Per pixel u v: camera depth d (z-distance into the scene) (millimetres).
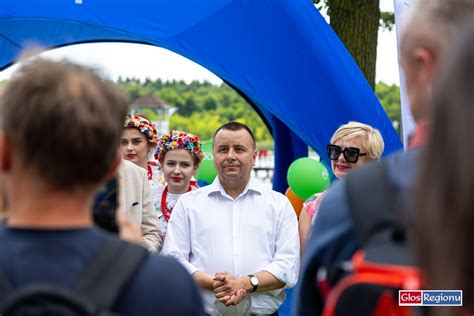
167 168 5066
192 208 4113
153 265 1379
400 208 1299
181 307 1370
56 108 1336
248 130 4156
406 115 4859
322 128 5125
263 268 4012
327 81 5148
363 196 1354
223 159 4078
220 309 3939
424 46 1354
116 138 1418
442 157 1013
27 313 1233
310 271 1476
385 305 1256
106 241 1381
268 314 4020
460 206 986
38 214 1366
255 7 5258
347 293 1300
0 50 6984
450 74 1027
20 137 1346
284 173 7340
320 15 5312
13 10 5227
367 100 5176
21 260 1332
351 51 8133
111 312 1299
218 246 4035
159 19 5293
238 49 5211
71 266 1335
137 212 4086
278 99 5141
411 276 1227
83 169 1366
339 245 1408
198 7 5312
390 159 1385
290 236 4074
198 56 5215
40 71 1380
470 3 1346
